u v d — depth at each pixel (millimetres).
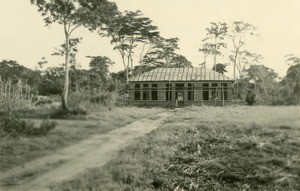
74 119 27953
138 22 65250
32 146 17562
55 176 13047
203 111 31656
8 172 13742
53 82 73125
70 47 39031
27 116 29828
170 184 10883
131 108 39469
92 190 11023
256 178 10539
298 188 9578
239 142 14102
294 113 20984
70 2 35688
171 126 20422
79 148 17438
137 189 10734
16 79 60594
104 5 36875
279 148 12570
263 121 18094
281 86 41531
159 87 51344
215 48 77125
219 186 10484
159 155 14008
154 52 74375
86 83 59062
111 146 17656
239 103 49719
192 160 12961
